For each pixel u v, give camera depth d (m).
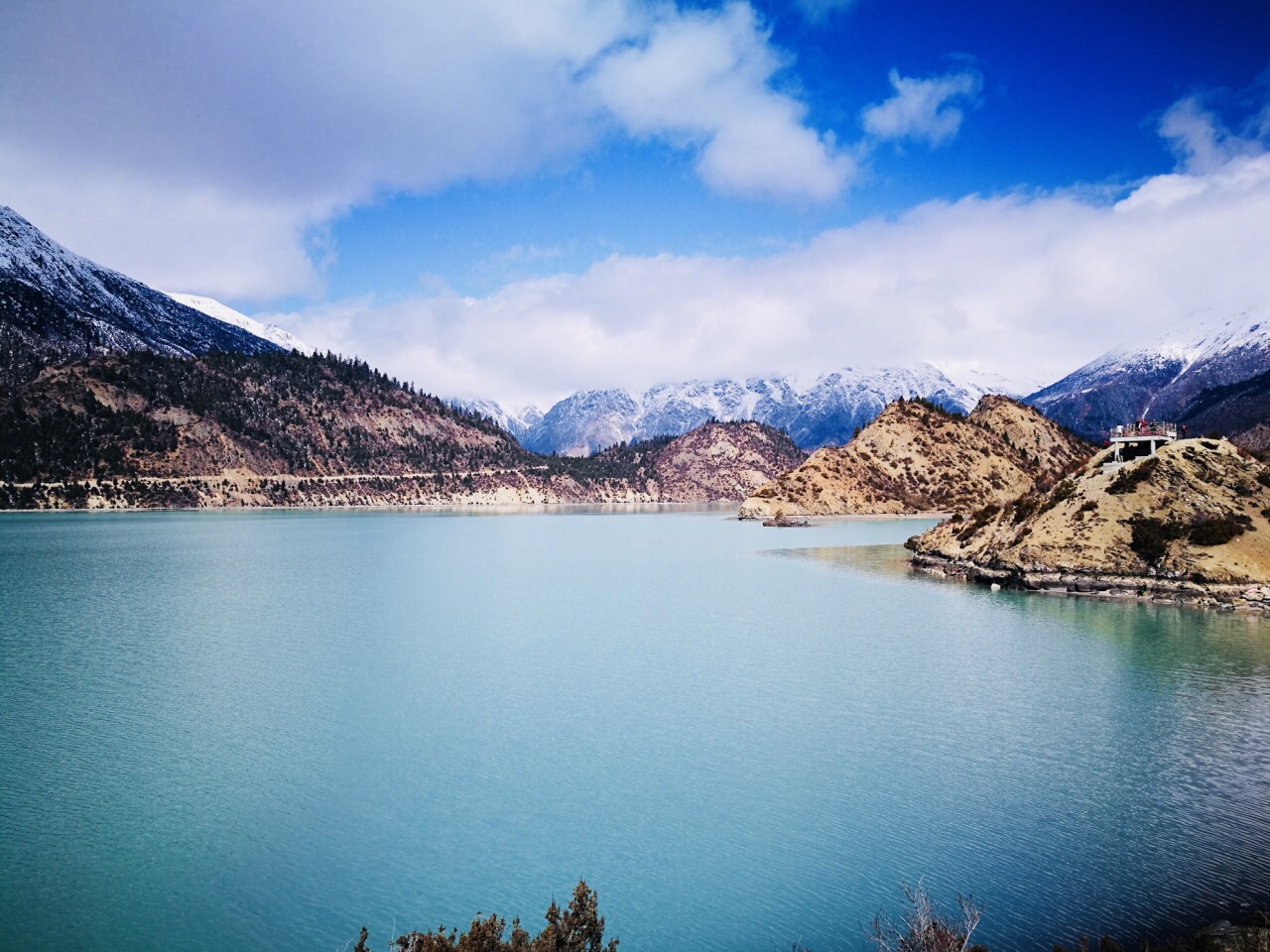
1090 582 84.88
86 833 32.19
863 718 45.56
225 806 34.69
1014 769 37.72
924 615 77.00
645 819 33.25
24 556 136.25
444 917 26.52
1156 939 24.27
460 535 197.00
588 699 49.84
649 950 24.38
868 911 26.33
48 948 24.77
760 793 35.59
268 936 25.55
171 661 59.19
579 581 105.81
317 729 44.41
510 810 34.31
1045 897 26.67
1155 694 49.12
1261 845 29.97
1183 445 90.06
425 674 55.75
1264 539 79.75
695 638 67.56
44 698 49.97
